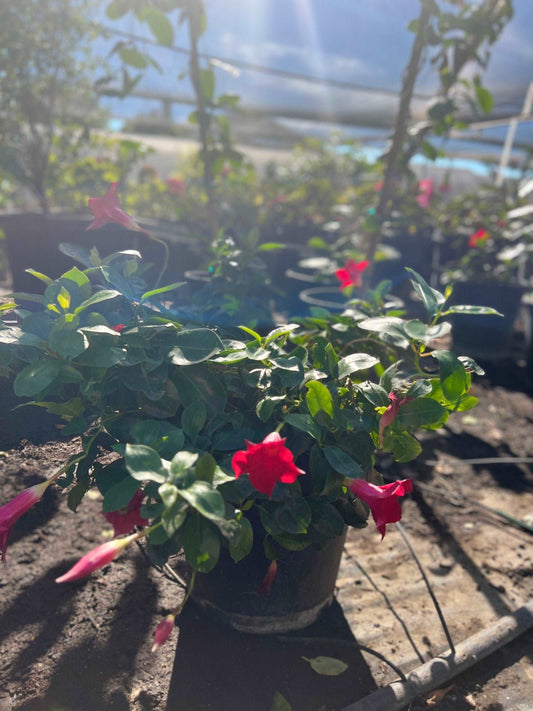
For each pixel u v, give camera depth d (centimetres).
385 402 49
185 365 49
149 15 107
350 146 269
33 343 43
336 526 50
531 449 117
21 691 54
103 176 170
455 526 88
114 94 121
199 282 119
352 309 70
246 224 213
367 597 71
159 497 44
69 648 59
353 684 58
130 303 52
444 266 229
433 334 50
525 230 165
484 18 113
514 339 194
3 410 51
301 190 249
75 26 135
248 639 63
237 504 50
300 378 49
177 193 211
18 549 72
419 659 62
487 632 65
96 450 50
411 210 219
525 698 59
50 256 124
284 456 38
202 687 56
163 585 69
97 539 75
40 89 143
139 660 59
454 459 110
